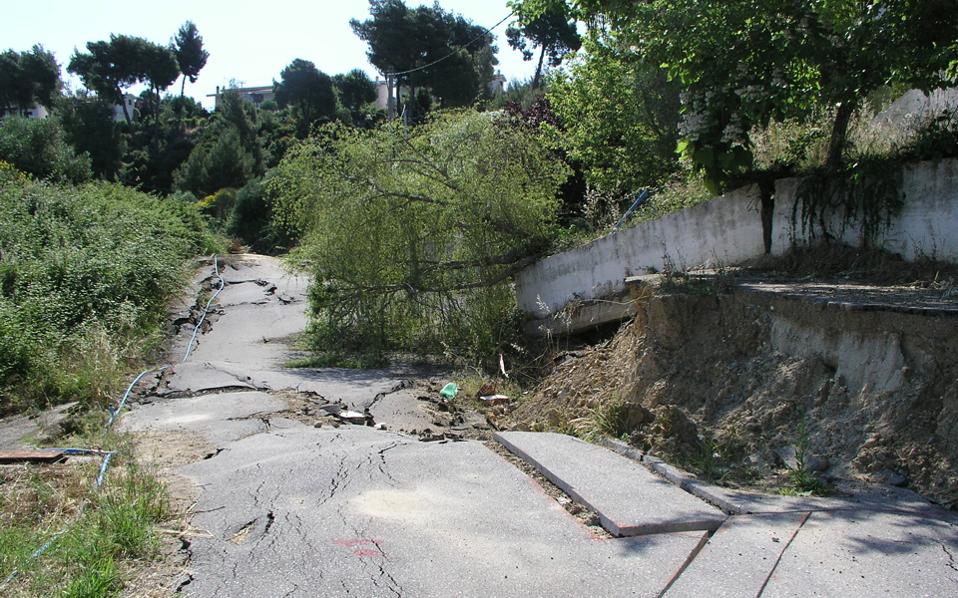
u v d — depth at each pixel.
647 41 9.27
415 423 8.42
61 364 10.94
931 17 7.39
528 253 13.53
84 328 12.67
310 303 15.13
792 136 9.99
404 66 47.62
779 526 4.34
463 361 12.70
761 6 8.05
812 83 8.50
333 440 6.99
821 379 5.91
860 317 5.71
